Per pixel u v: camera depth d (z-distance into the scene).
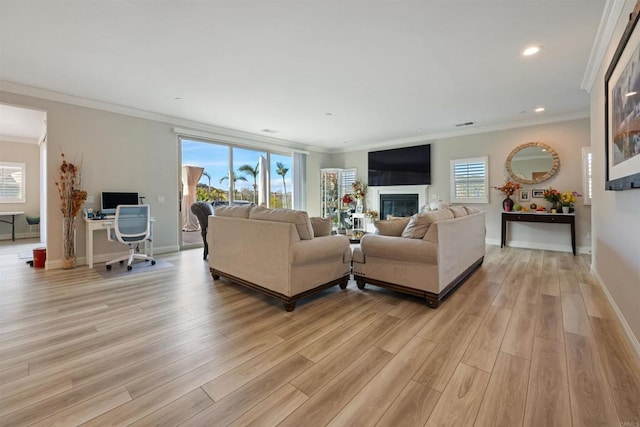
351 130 6.14
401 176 7.07
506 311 2.51
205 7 2.17
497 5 2.16
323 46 2.73
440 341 2.01
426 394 1.47
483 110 4.75
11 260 4.53
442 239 2.64
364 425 1.27
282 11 2.22
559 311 2.49
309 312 2.52
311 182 8.06
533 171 5.36
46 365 1.72
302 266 2.62
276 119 5.29
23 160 7.03
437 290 2.57
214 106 4.54
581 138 4.93
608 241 2.67
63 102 4.07
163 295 2.96
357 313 2.50
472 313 2.48
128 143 4.71
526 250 5.22
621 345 1.92
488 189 5.86
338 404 1.40
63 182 4.02
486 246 5.59
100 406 1.38
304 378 1.61
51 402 1.41
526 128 5.42
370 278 3.04
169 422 1.29
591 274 3.60
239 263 3.07
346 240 3.07
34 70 3.26
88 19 2.31
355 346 1.95
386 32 2.50
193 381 1.58
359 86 3.71
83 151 4.26
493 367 1.69
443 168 6.45
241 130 6.18
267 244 2.71
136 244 4.81
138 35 2.55
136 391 1.49
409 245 2.66
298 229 2.62
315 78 3.46
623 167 1.99
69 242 4.05
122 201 4.55
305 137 6.86
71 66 3.15
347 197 6.55
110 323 2.30
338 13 2.24
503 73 3.32
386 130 6.14
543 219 4.98
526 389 1.49
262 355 1.84
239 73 3.33
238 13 2.24
